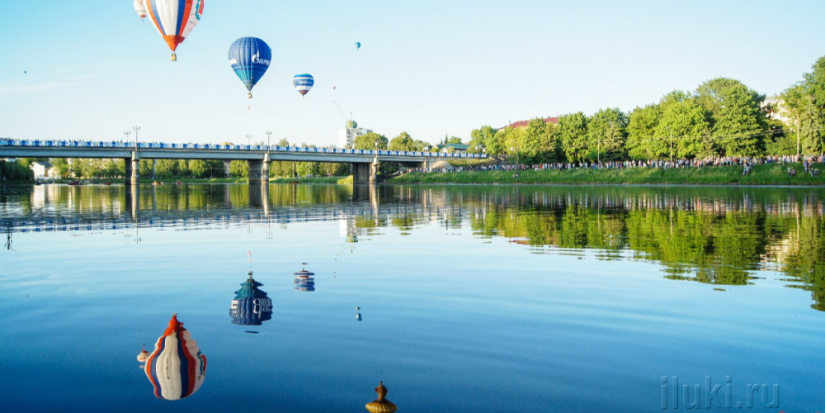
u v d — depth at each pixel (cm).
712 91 12544
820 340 962
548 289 1340
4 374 826
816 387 777
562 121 11912
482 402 734
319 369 839
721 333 1002
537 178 10238
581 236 2330
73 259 1798
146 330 1024
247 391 767
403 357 888
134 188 9806
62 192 7838
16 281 1448
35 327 1045
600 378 809
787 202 4197
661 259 1752
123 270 1598
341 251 1945
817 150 7488
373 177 13188
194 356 893
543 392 763
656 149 9919
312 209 4159
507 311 1145
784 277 1465
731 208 3691
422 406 722
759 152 9281
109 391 769
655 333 1004
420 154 14150
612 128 10956
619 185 8738
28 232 2598
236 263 1709
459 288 1348
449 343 949
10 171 12681
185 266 1661
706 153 9269
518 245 2084
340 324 1055
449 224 2911
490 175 11388
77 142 9362
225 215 3603
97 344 952
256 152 11475
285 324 1055
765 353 905
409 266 1645
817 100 7369
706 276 1485
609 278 1461
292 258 1798
